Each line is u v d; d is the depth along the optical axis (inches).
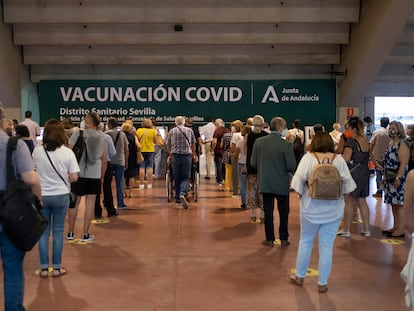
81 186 268.7
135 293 194.4
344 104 608.1
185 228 311.6
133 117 634.8
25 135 330.6
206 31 566.6
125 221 331.9
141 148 482.6
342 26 567.5
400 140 278.8
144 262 236.5
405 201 161.6
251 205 332.2
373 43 510.3
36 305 181.2
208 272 221.5
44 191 204.2
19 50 594.2
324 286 195.9
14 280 140.7
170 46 601.0
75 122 630.5
